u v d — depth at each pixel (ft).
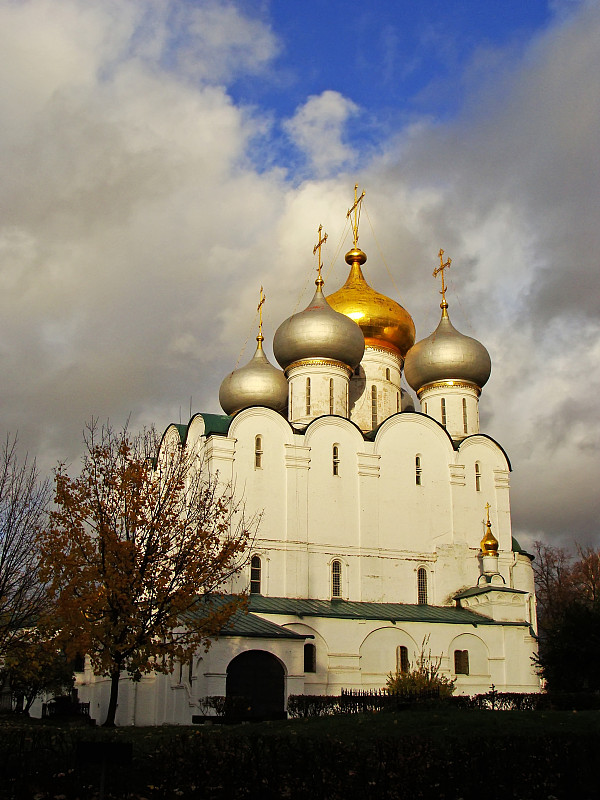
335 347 192.75
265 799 58.23
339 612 163.32
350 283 225.76
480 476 196.44
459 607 182.29
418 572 183.32
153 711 149.59
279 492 173.78
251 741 61.82
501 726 87.25
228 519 156.97
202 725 114.11
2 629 111.75
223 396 201.05
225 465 170.30
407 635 165.68
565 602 253.65
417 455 191.01
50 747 62.59
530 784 62.69
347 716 104.17
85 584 107.76
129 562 107.34
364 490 182.50
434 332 213.46
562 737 66.80
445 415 205.26
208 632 112.16
